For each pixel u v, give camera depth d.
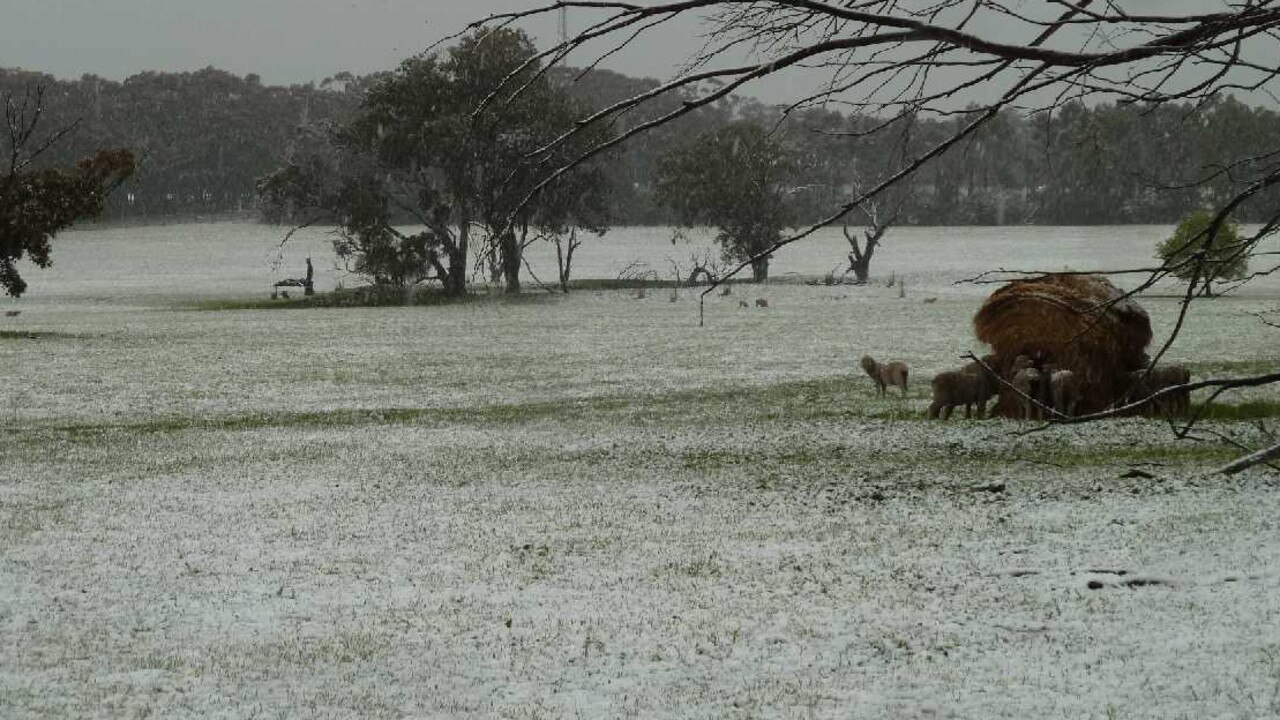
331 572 12.85
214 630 10.48
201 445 24.70
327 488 19.06
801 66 3.44
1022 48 3.31
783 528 14.88
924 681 8.32
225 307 85.69
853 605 10.70
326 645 9.86
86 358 46.38
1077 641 9.09
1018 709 7.57
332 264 143.38
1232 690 7.58
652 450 23.12
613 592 11.59
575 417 29.08
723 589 11.56
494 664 9.21
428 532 15.15
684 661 9.12
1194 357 39.25
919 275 113.31
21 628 10.63
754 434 24.97
